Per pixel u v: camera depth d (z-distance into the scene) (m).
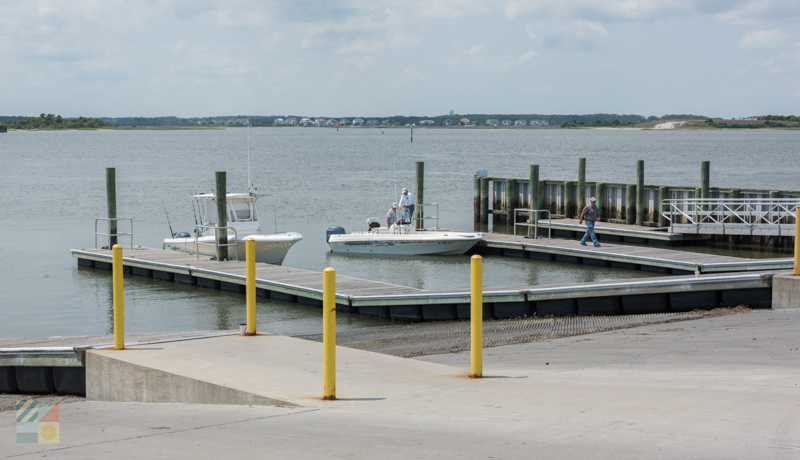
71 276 21.80
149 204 39.84
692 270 19.59
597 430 5.59
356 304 15.70
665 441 5.20
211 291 19.61
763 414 5.88
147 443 5.96
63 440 6.30
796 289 12.80
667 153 100.06
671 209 27.84
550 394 7.01
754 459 4.70
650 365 8.61
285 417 6.49
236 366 8.16
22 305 18.03
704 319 12.31
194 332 11.49
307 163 79.19
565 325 12.91
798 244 13.12
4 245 27.23
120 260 8.90
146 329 15.52
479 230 33.03
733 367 8.28
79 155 99.25
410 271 22.56
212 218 23.56
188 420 6.72
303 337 13.61
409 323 14.97
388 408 6.65
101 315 16.97
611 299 14.46
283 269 20.16
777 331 10.52
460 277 21.47
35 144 145.88
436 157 92.81
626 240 28.77
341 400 7.01
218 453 5.50
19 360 9.63
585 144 146.12
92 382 8.77
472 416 6.24
